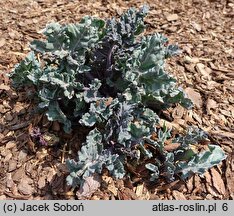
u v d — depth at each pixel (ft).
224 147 2.44
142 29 2.38
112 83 2.35
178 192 2.26
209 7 3.50
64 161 2.29
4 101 2.55
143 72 2.21
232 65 2.95
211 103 2.66
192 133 2.33
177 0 3.54
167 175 2.24
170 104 2.47
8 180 2.23
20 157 2.31
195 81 2.79
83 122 2.16
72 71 2.23
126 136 2.15
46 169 2.26
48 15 3.23
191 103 2.45
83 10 3.31
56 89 2.23
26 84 2.47
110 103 2.24
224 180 2.32
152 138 2.38
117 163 2.16
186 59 2.93
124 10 3.34
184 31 3.20
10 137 2.38
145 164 2.30
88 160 2.08
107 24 2.34
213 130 2.52
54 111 2.26
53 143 2.33
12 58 2.81
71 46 2.24
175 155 2.31
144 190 2.24
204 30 3.24
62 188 2.20
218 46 3.09
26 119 2.45
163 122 2.48
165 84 2.22
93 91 2.28
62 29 2.20
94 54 2.39
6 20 3.11
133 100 2.23
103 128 2.31
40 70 2.35
